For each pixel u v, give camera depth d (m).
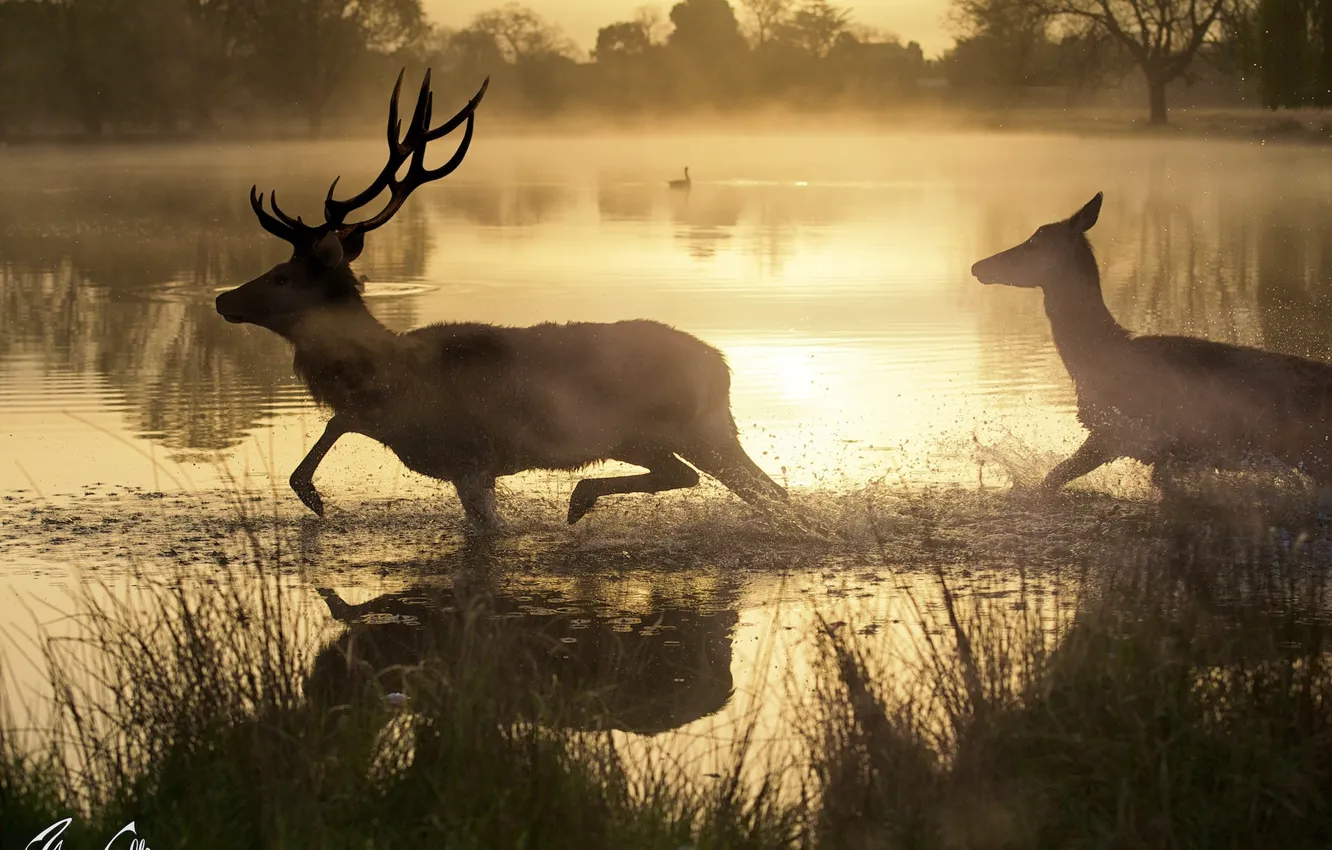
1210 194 65.56
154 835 7.11
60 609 10.79
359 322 13.70
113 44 120.19
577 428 13.39
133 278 34.72
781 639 10.31
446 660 9.02
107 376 21.50
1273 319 26.47
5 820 7.19
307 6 127.81
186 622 8.58
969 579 11.60
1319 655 8.42
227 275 35.41
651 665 9.81
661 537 13.05
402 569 12.12
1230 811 7.14
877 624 10.44
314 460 13.68
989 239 44.00
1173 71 125.00
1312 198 62.72
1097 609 8.92
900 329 25.64
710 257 38.78
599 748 7.82
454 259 38.75
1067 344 14.75
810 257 38.62
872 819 7.25
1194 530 11.59
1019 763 7.44
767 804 7.38
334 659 9.89
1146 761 7.29
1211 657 8.20
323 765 7.48
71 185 71.62
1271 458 13.70
